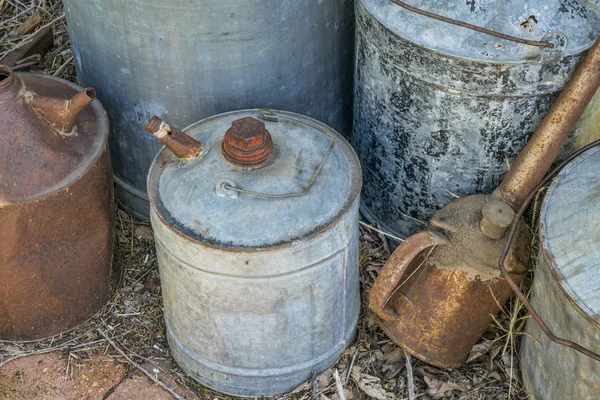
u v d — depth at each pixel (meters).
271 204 0.96
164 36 1.08
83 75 1.22
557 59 0.97
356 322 1.14
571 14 0.98
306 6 1.12
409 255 1.01
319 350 1.09
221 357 1.07
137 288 1.23
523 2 0.97
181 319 1.07
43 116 1.03
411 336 1.09
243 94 1.15
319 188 0.98
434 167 1.11
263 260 0.95
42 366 1.14
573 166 1.00
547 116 0.99
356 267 1.08
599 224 0.92
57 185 1.03
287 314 1.02
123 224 1.31
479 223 1.01
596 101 1.04
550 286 0.95
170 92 1.14
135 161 1.25
